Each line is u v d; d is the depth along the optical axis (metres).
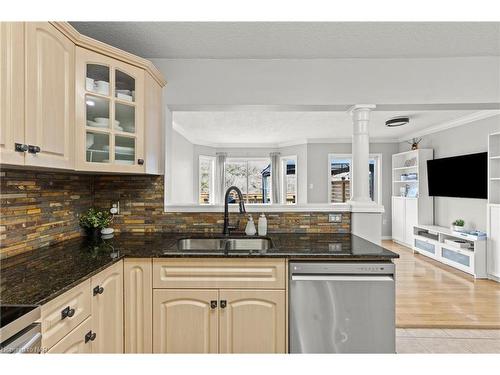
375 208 2.38
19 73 1.19
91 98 1.72
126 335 1.67
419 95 2.42
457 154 4.87
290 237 2.22
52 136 1.39
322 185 6.84
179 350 1.67
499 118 4.08
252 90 2.45
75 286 1.20
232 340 1.67
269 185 7.59
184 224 2.41
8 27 1.13
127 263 1.68
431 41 2.15
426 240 4.91
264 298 1.67
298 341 1.64
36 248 1.77
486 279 3.75
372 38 2.11
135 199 2.41
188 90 2.45
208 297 1.67
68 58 1.54
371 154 6.73
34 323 0.97
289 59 2.45
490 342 2.28
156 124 2.22
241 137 6.59
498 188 3.83
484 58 2.40
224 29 1.99
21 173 1.64
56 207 1.97
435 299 3.08
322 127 5.47
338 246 1.87
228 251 1.73
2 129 1.11
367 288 1.63
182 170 5.96
